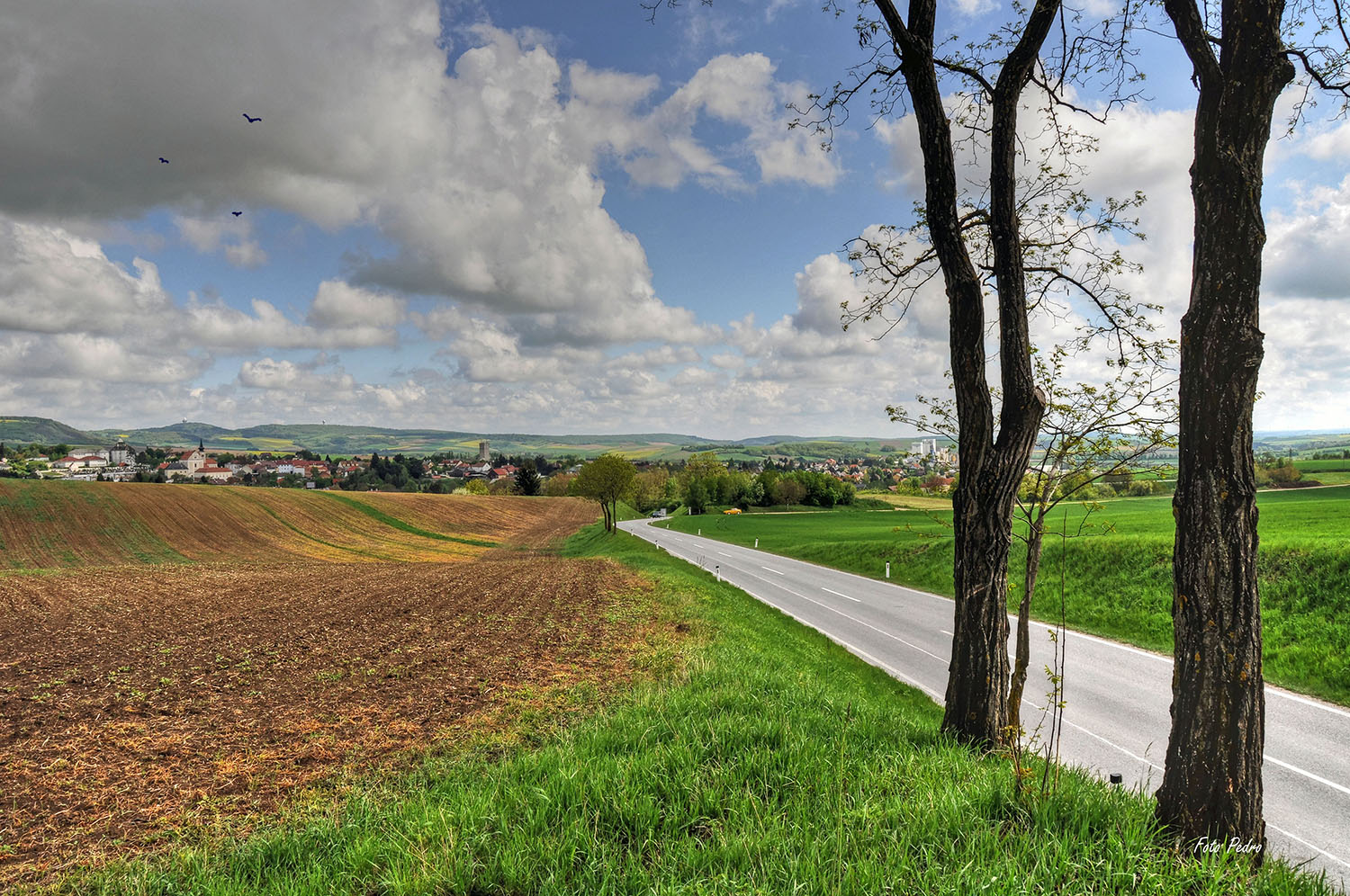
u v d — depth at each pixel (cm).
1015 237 632
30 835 548
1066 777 495
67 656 1327
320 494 7194
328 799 600
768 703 737
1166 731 904
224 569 3325
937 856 390
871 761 555
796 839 406
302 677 1112
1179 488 420
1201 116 416
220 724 859
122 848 519
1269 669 1220
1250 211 395
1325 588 1427
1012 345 632
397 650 1331
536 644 1352
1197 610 403
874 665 1359
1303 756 805
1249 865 369
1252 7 394
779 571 3331
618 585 2372
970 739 622
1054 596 1969
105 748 770
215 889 411
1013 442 626
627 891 372
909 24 644
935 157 646
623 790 482
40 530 4741
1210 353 402
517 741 746
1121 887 356
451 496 9344
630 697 886
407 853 418
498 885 387
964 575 648
